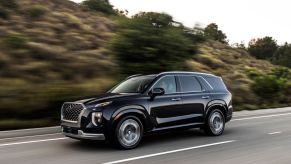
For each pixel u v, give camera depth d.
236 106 20.30
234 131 11.51
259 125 13.05
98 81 16.45
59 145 8.95
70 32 26.95
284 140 9.84
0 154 7.97
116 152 8.15
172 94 9.42
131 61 15.38
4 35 20.62
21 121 11.48
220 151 8.33
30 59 18.33
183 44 15.69
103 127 8.11
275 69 35.22
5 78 14.99
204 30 17.31
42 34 24.05
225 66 32.47
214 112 10.46
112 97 8.49
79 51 22.39
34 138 9.95
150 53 14.94
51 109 12.58
